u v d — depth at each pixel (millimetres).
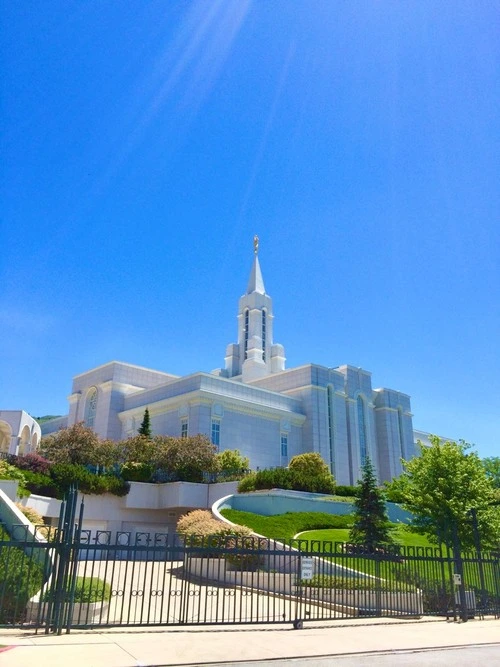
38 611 10078
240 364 65062
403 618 14453
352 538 22766
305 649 9836
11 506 16281
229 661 8648
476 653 10289
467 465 23656
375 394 57125
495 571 16672
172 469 34500
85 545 10602
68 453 34312
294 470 34062
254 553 11891
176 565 23156
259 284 67188
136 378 52250
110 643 9391
